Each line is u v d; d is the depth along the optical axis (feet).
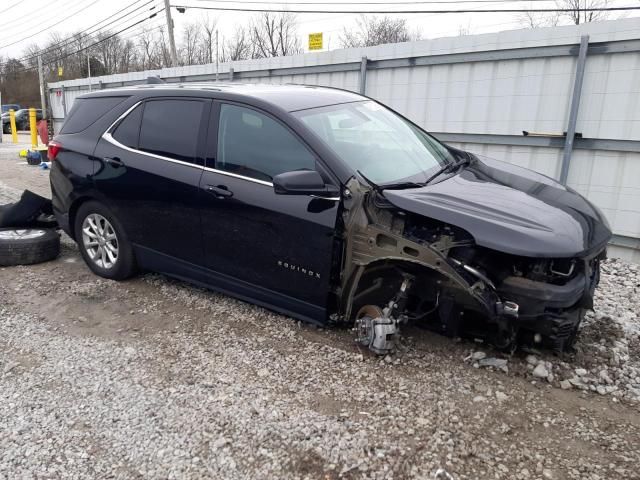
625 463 8.56
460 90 24.32
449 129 25.07
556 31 20.94
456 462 8.59
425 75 25.40
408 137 14.20
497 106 23.29
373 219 11.13
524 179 13.09
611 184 20.70
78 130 16.53
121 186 14.97
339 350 12.02
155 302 14.89
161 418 9.75
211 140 13.39
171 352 12.13
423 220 11.27
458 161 14.11
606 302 15.12
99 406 10.13
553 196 12.00
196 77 40.70
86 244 16.69
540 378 10.89
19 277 16.84
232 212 12.76
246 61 34.60
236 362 11.64
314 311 12.19
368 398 10.27
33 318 13.98
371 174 11.83
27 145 75.00
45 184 36.22
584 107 20.79
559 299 9.93
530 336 11.27
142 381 10.96
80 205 16.55
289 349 12.14
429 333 12.65
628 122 19.85
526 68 22.13
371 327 11.51
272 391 10.55
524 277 10.36
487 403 10.13
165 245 14.55
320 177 11.12
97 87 56.85
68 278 16.74
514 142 23.00
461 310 10.91
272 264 12.47
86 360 11.83
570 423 9.59
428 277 11.12
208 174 13.24
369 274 11.68
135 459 8.74
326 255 11.54
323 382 10.82
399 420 9.61
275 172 12.24
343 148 12.17
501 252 10.52
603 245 10.95
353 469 8.43
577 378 10.84
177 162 13.89
